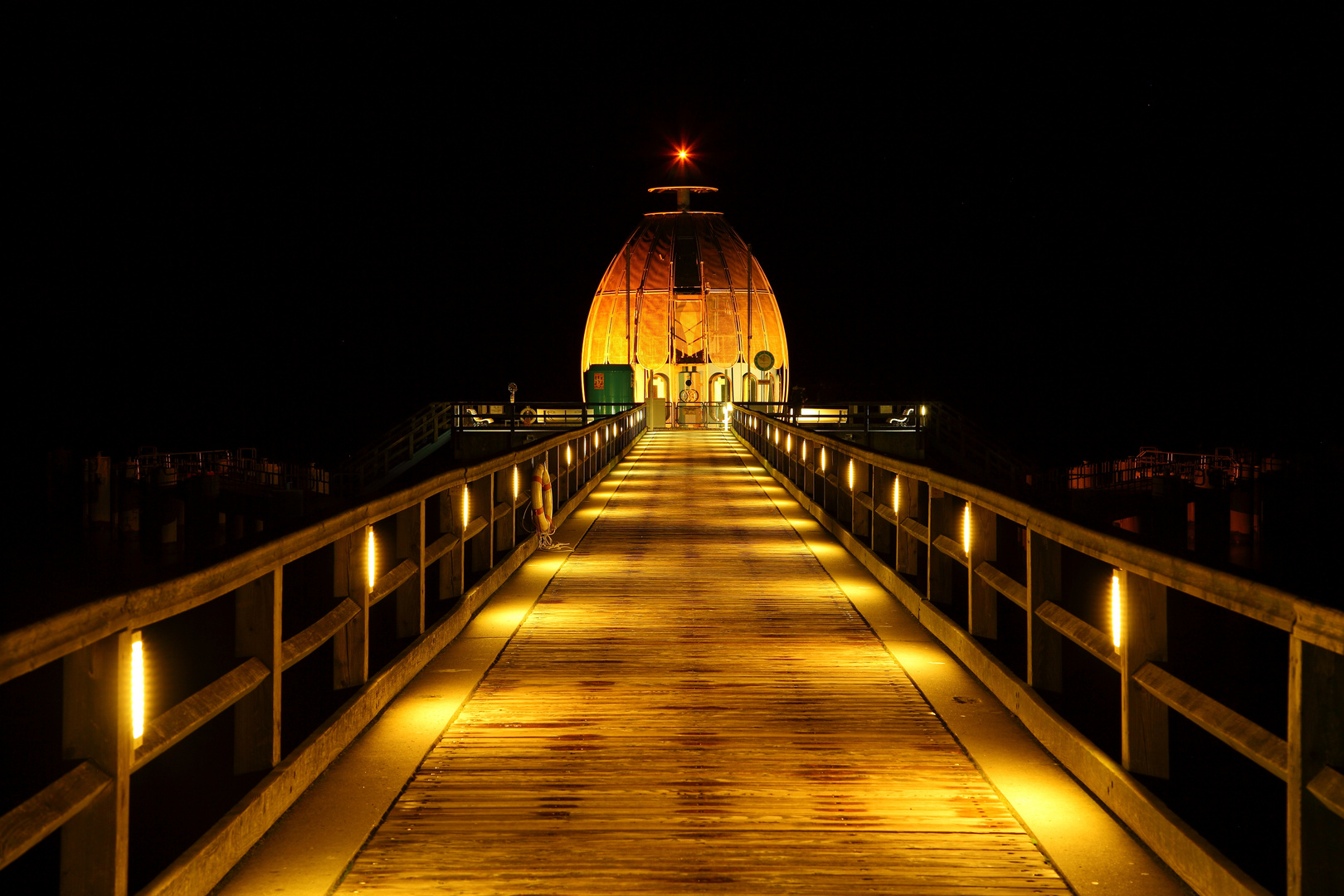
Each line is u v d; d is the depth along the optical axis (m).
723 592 11.33
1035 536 6.89
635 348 56.69
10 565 27.67
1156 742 5.25
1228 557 27.59
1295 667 3.70
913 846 4.91
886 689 7.58
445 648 8.79
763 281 59.56
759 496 21.95
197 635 16.03
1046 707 6.32
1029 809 5.35
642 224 60.38
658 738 6.46
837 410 42.25
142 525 32.62
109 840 3.77
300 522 5.96
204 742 9.28
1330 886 3.65
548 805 5.40
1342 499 29.06
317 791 5.59
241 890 4.47
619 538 15.57
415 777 5.83
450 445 44.25
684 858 4.77
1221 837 8.06
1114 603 5.51
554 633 9.35
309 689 11.50
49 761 9.91
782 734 6.54
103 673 3.77
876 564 12.07
